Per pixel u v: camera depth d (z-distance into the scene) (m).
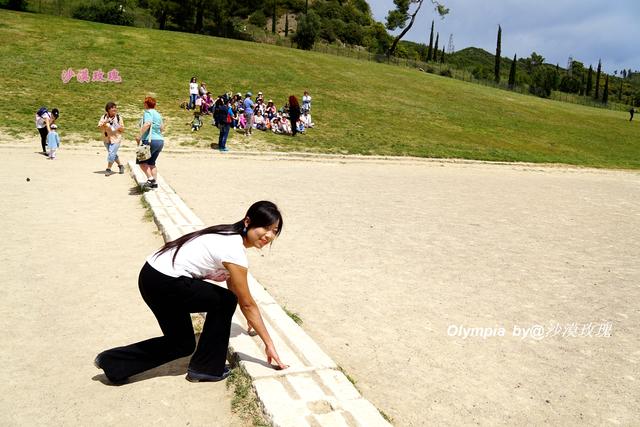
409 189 14.03
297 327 4.59
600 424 3.71
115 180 11.53
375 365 4.31
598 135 36.28
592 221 11.64
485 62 162.38
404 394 3.90
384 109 30.52
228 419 3.40
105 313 4.87
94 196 9.80
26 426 3.21
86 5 50.69
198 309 3.66
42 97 20.95
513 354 4.72
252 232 3.56
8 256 6.23
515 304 5.99
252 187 12.20
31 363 3.94
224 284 5.40
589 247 9.09
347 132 23.88
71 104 20.80
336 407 3.41
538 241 9.23
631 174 24.22
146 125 9.84
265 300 5.13
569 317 5.73
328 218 9.64
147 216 8.39
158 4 50.50
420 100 35.34
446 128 28.86
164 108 22.48
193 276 3.55
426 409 3.73
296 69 36.22
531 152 26.42
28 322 4.60
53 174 11.77
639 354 4.93
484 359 4.58
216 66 31.61
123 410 3.44
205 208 9.45
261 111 22.42
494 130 30.81
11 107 19.12
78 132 17.55
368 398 3.80
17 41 28.39
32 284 5.45
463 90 44.34
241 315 4.79
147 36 36.38
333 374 3.85
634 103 124.19
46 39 29.98
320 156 18.62
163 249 3.62
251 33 67.88
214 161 16.03
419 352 4.60
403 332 4.98
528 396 4.02
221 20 57.62
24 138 16.22
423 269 7.00
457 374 4.27
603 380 4.37
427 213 10.92
